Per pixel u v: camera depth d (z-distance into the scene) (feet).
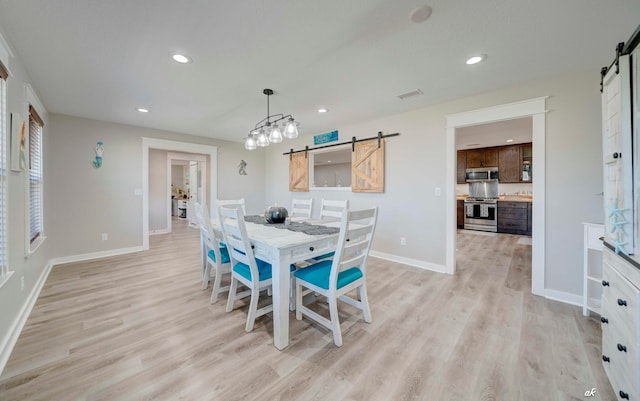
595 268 7.77
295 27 5.74
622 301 4.05
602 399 4.37
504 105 9.16
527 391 4.57
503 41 6.28
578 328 6.55
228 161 18.34
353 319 7.07
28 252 7.34
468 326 6.69
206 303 8.00
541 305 7.85
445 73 7.98
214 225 9.04
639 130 4.09
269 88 9.09
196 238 18.40
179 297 8.41
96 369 5.07
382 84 8.80
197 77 8.20
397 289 9.13
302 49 6.63
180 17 5.40
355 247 6.31
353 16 5.36
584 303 7.25
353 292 8.92
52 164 11.91
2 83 5.58
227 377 4.91
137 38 6.14
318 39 6.20
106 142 13.38
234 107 11.08
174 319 7.03
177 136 15.87
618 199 4.62
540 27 5.73
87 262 12.29
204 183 22.30
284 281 5.85
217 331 6.47
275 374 4.99
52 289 9.00
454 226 10.64
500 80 8.48
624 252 4.22
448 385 4.72
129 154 14.11
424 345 5.90
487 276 10.43
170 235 19.61
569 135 8.05
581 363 5.25
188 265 11.87
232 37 6.10
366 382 4.80
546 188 8.42
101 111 11.68
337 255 5.85
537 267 8.59
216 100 10.22
